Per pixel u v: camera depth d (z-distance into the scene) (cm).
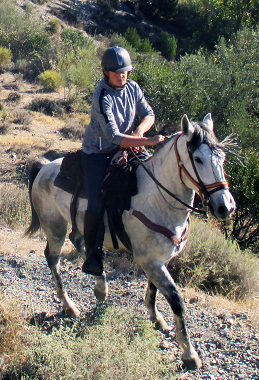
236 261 661
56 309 519
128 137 375
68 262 670
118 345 367
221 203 322
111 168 405
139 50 3566
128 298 536
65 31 3083
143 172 403
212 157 331
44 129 1822
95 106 387
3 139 1631
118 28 3956
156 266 388
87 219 411
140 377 343
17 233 836
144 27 4166
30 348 404
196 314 490
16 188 1115
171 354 401
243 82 1608
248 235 1029
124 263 647
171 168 372
